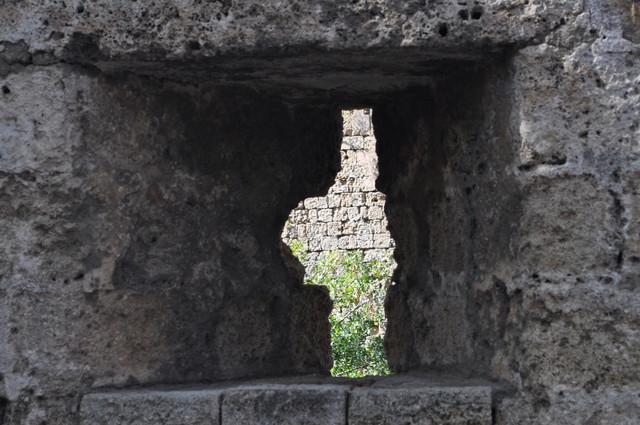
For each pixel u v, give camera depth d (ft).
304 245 53.62
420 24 14.74
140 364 16.10
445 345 17.42
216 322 17.25
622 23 14.78
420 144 18.13
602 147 14.64
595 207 14.60
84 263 15.52
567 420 14.49
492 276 15.75
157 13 15.14
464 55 15.26
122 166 15.94
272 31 14.90
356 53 15.02
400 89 17.65
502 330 15.57
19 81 15.40
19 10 15.47
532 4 14.78
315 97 18.08
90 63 15.49
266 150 17.99
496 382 15.52
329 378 17.22
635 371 14.39
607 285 14.49
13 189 15.35
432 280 17.95
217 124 17.30
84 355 15.49
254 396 15.16
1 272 15.30
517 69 14.85
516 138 14.88
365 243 53.11
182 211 16.80
